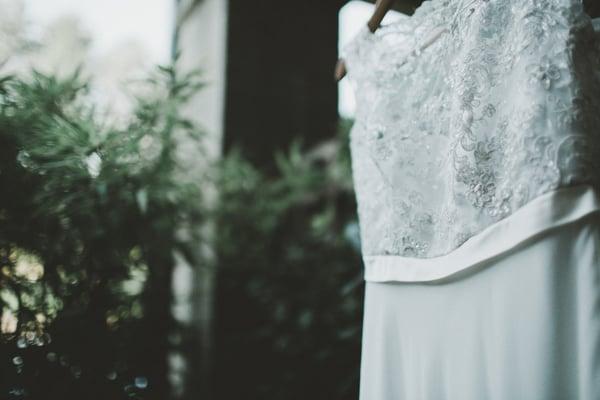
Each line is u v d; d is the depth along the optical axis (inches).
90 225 55.4
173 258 73.3
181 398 85.2
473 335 27.5
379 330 35.4
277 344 90.6
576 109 22.6
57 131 49.6
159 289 75.0
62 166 51.3
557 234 23.0
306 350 87.2
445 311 30.0
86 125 52.4
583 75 23.3
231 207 90.0
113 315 62.9
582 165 22.0
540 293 23.1
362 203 39.0
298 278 98.1
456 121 28.4
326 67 118.1
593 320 21.3
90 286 55.7
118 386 57.1
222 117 102.0
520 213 23.9
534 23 24.6
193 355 88.7
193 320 96.1
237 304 96.5
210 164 83.0
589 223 22.2
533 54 24.2
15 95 51.3
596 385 20.7
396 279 33.5
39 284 53.7
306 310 91.0
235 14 106.7
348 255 96.5
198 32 118.0
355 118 41.2
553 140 22.8
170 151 67.3
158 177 64.2
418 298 32.4
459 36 29.6
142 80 62.3
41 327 52.6
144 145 62.5
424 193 32.3
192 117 115.1
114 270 58.5
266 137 106.7
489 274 26.7
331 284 93.5
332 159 104.1
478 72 27.5
